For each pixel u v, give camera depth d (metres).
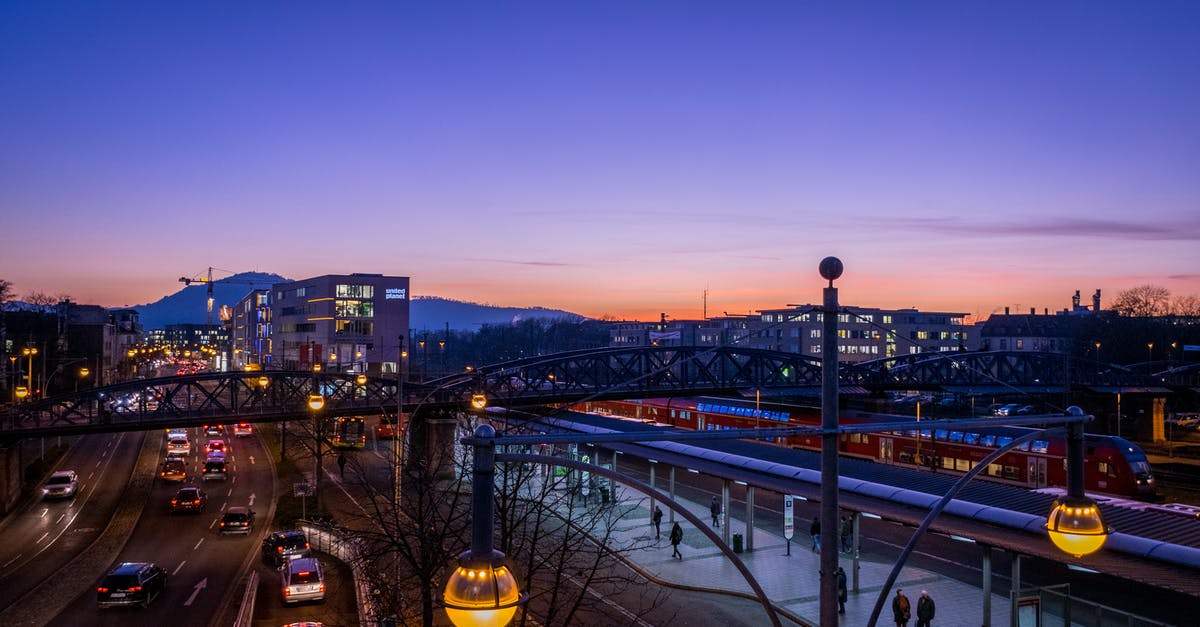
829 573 10.55
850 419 74.56
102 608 35.91
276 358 169.75
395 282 148.50
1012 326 186.25
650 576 41.38
